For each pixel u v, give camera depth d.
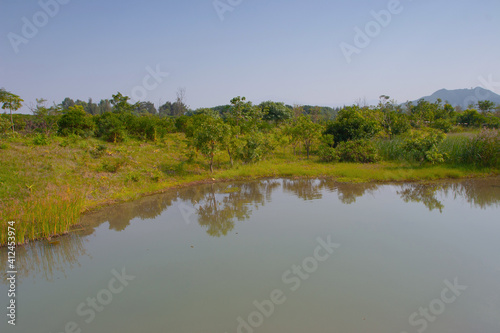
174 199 11.05
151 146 19.47
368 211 8.91
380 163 16.47
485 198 9.92
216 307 4.62
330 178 13.77
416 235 7.06
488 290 4.84
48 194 9.55
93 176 12.46
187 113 48.69
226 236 7.38
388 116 23.98
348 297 4.75
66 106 59.06
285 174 14.67
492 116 32.25
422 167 14.73
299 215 8.73
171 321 4.36
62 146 15.81
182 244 7.05
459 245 6.48
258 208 9.59
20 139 16.48
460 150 14.95
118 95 28.88
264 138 18.47
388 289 4.93
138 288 5.27
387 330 3.99
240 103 32.44
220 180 13.93
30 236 7.54
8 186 10.05
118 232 7.97
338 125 20.80
